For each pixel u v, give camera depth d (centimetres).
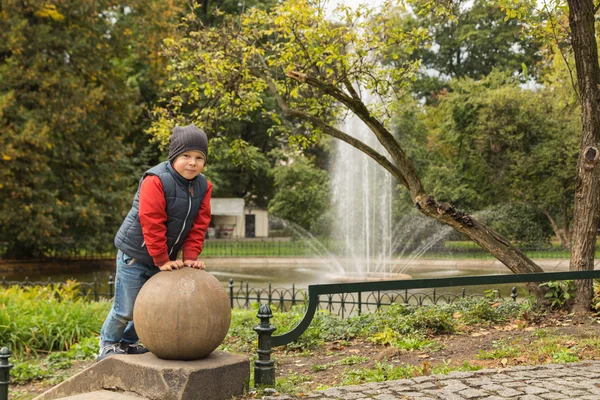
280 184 3784
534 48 3941
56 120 2412
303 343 776
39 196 2459
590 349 605
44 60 2458
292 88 1059
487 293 955
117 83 2848
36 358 902
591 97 821
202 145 436
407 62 1006
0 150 2267
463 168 3114
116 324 471
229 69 1027
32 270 2512
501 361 575
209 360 429
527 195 2881
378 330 791
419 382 475
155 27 2714
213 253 2984
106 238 2681
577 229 838
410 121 3206
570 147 2681
